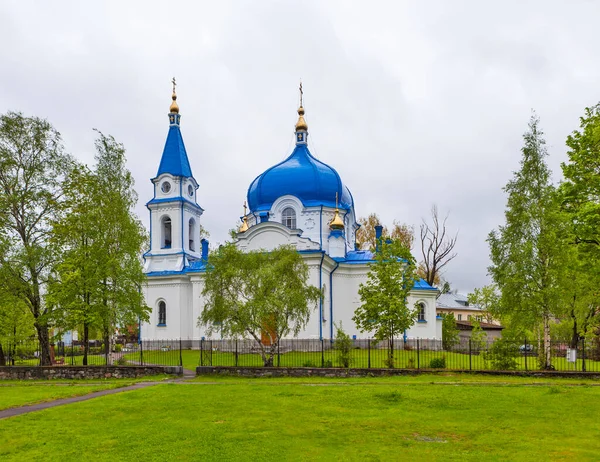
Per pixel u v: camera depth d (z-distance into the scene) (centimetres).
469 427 1680
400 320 3266
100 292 3472
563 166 3002
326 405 2052
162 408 1995
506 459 1328
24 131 3641
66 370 3100
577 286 3384
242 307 3191
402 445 1466
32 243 3572
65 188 3650
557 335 5297
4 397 2361
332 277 5278
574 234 2877
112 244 3609
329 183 5709
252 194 5884
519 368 3356
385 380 2816
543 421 1767
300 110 6116
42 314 3500
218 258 3419
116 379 3064
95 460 1319
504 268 3388
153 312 5625
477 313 10338
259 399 2192
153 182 5941
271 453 1370
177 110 6056
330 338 5062
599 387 2533
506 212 3466
